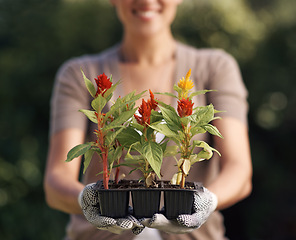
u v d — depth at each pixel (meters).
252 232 7.41
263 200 7.54
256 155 7.60
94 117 1.27
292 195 7.64
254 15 8.24
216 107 1.94
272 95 7.83
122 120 1.25
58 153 1.91
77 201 1.68
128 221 1.26
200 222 1.32
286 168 7.82
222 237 1.92
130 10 2.00
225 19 7.50
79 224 1.86
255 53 7.66
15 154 6.43
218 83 1.98
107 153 1.30
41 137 6.83
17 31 7.09
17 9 7.13
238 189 1.74
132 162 1.35
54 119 1.99
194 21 7.48
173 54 2.08
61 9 7.18
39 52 6.96
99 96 1.23
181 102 1.29
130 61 2.05
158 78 2.02
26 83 6.87
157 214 1.28
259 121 7.81
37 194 6.31
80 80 2.01
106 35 7.11
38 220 6.02
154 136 1.33
